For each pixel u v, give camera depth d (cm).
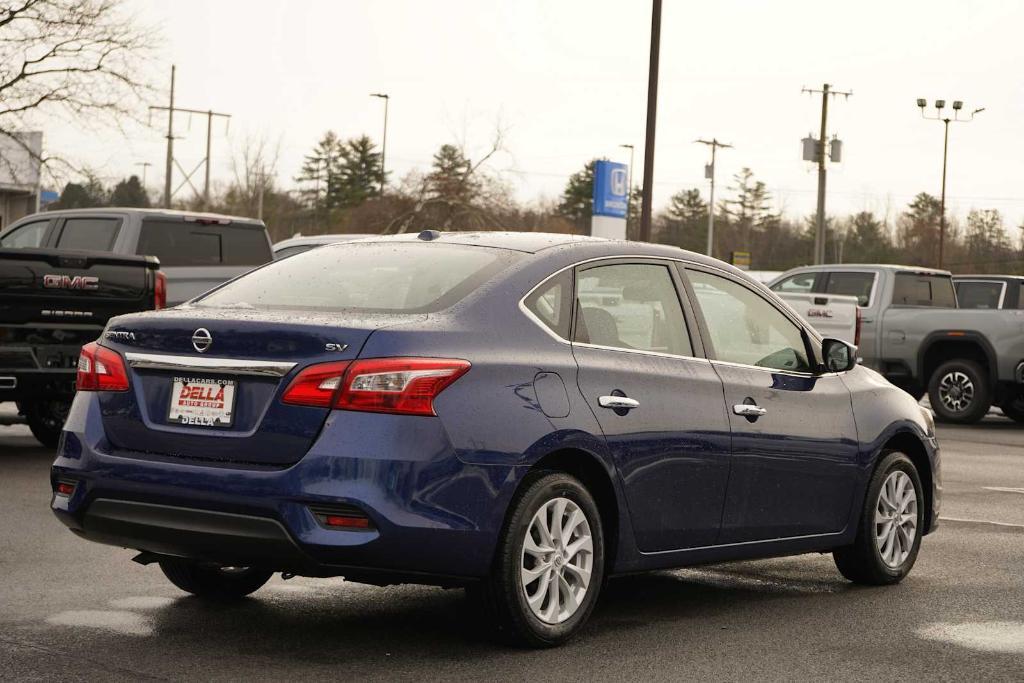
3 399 1238
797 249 13262
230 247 1725
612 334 658
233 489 559
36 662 566
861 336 2181
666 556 674
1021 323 2041
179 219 1669
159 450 592
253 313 602
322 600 714
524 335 614
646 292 688
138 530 590
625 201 4750
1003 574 847
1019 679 583
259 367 572
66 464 614
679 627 677
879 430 796
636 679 569
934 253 11588
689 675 578
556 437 605
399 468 555
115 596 705
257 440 567
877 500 797
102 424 611
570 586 621
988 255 11431
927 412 861
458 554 572
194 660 578
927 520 852
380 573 564
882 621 702
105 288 1270
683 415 672
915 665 605
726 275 742
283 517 552
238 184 9000
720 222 13938
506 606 593
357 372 560
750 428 709
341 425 557
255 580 712
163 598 705
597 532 631
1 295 1199
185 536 577
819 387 768
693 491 680
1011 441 1842
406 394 561
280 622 658
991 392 2083
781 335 765
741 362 727
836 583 813
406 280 632
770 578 827
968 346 2125
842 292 2222
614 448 634
